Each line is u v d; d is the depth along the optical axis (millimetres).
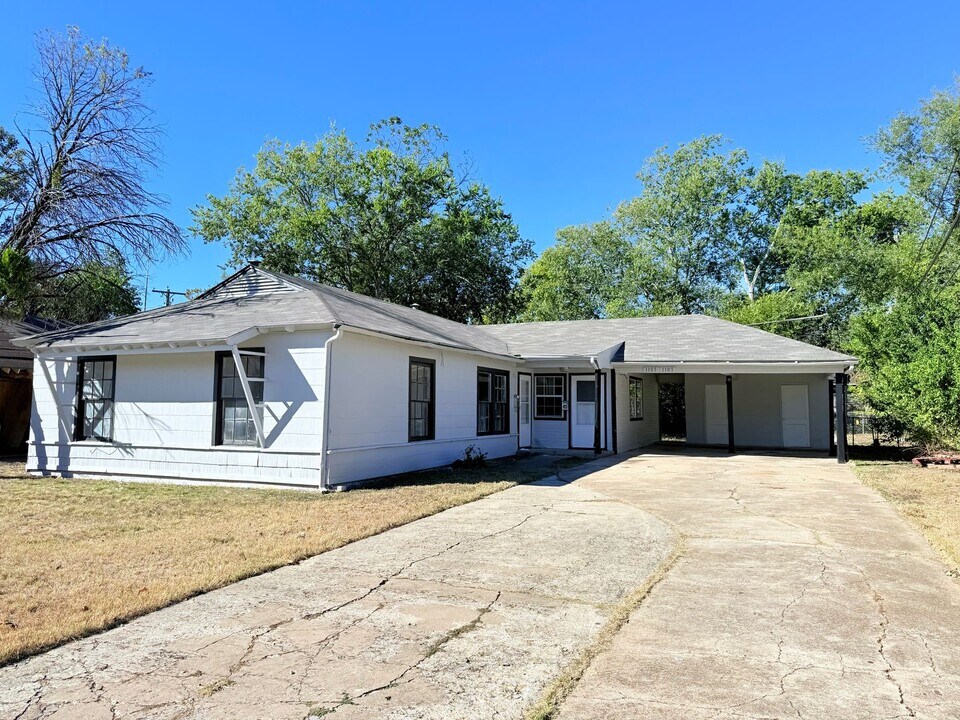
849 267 27281
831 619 4125
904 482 10586
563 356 15648
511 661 3469
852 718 2811
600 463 13906
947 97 23484
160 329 10922
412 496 9016
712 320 19281
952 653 3562
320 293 11734
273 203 33219
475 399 14172
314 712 2883
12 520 7289
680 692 3082
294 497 8938
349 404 10156
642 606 4398
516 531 6871
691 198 36125
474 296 34344
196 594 4613
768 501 8836
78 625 3887
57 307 23094
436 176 33281
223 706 2938
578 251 40875
